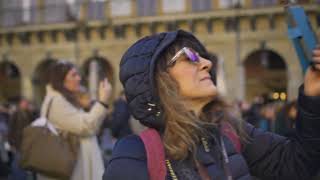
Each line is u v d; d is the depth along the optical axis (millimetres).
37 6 33062
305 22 2129
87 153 4734
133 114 2027
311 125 1957
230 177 1927
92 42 32125
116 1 31531
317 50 1872
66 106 4703
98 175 4762
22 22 33219
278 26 28750
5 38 33625
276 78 30125
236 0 29328
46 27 32625
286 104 7508
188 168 1898
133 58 2010
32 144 4633
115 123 9719
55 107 4695
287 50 28500
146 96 1976
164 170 1878
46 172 4609
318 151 2000
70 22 32281
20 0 33344
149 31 30875
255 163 2176
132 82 1996
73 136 4699
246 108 15859
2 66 34656
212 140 1972
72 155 4648
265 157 2156
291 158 2088
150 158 1889
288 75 28312
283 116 7434
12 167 6840
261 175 2186
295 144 2068
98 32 31984
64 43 32656
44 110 4766
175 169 1890
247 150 2168
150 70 1958
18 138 7051
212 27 29969
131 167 1884
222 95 2152
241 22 29453
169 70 2006
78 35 32406
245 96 29984
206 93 2002
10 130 7262
